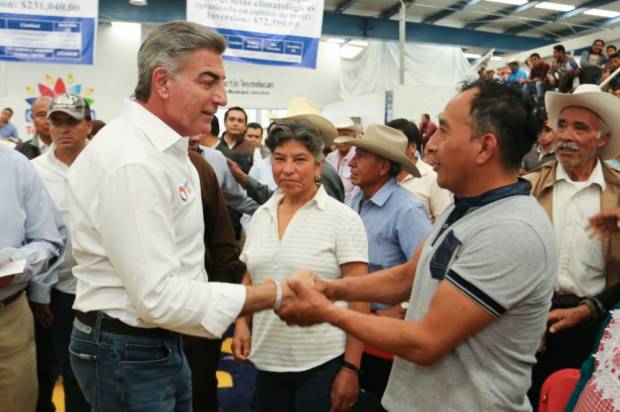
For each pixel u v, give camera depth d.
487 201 1.19
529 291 1.10
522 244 1.09
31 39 3.39
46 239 2.05
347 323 1.26
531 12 11.61
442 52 11.20
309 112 3.62
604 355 1.20
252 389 3.19
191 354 2.29
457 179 1.23
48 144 3.34
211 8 3.49
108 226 1.22
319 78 12.50
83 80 9.98
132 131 1.30
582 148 2.13
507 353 1.15
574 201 2.21
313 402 1.80
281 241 1.87
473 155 1.19
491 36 13.12
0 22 3.35
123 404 1.34
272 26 3.62
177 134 1.34
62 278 2.29
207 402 2.36
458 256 1.17
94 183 1.26
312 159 1.87
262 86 7.93
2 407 1.95
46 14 3.40
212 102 1.37
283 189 1.89
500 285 1.08
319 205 1.87
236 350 2.00
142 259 1.21
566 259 2.19
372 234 2.27
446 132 1.22
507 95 1.19
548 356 2.23
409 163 2.27
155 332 1.35
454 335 1.11
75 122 2.35
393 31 12.15
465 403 1.16
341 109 9.72
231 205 3.07
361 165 2.31
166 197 1.28
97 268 1.32
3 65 5.35
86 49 3.46
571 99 2.14
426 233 2.19
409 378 1.28
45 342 2.58
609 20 11.92
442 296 1.12
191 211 1.40
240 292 1.32
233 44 3.56
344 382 1.77
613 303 2.02
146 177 1.23
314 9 3.69
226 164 2.96
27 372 2.02
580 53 9.85
